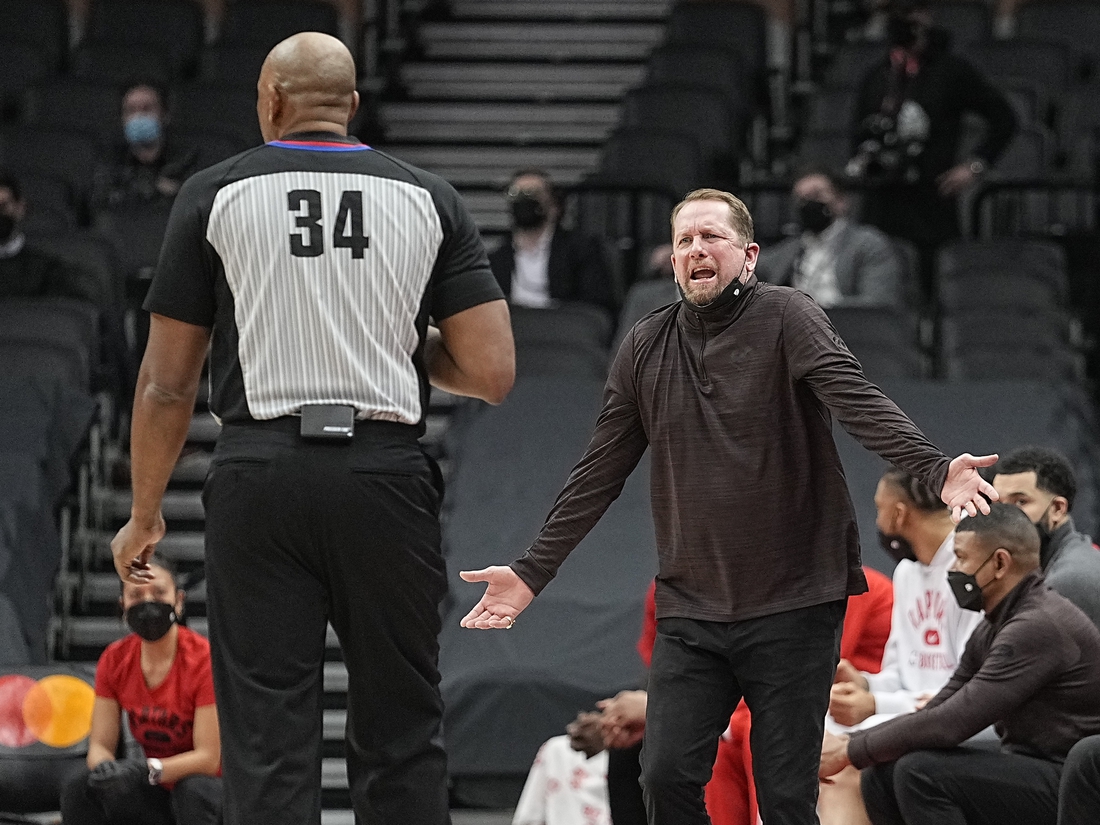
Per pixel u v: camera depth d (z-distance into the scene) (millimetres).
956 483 10227
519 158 41688
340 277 11125
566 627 22562
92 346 27656
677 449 11484
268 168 11297
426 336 11797
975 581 14859
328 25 42812
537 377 26953
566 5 46094
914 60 32531
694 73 40688
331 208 11211
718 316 11430
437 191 11594
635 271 32438
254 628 11000
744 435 11305
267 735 10914
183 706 17547
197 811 16906
